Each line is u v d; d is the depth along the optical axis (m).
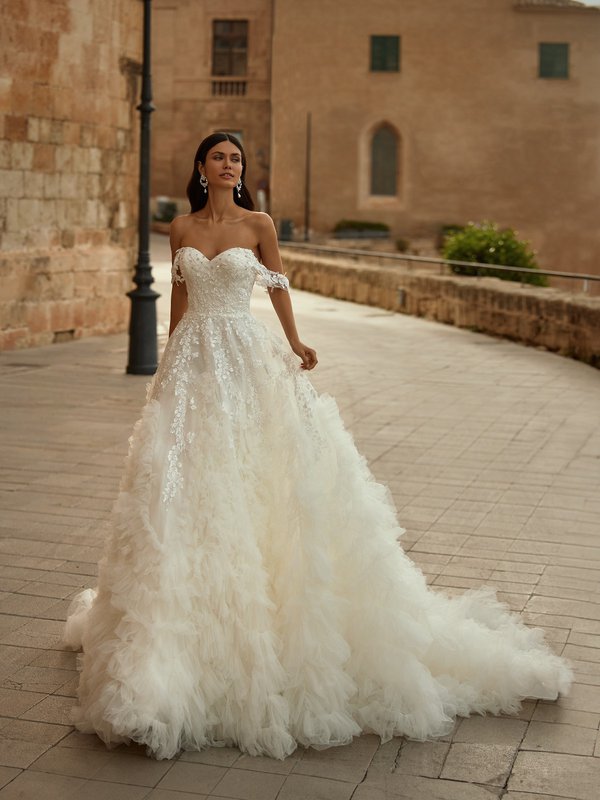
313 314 19.64
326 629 3.58
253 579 3.56
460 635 3.97
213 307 3.86
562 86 44.72
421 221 45.38
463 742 3.56
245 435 3.72
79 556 5.36
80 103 14.05
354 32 44.41
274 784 3.26
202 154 3.93
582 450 8.25
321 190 45.28
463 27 44.41
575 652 4.32
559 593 5.01
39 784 3.24
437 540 5.83
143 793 3.20
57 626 4.47
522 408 10.09
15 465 7.27
